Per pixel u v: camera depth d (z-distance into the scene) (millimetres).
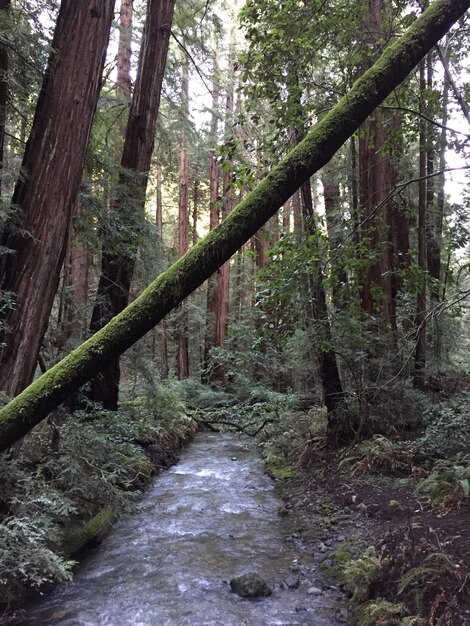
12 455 3895
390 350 7520
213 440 11602
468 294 5121
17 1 4945
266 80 5559
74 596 4078
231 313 20562
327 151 1327
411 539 3963
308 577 4449
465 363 12688
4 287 4078
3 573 3436
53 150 4285
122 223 7262
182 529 5762
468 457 5773
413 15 4688
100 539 5324
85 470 4750
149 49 8773
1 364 3924
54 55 4402
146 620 3695
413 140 5816
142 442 8758
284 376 13242
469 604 3002
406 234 11094
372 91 1353
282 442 9375
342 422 7859
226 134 14516
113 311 8109
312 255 4527
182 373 20672
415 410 7789
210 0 8922
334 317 7223
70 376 1263
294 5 5180
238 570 4629
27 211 4160
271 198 1300
